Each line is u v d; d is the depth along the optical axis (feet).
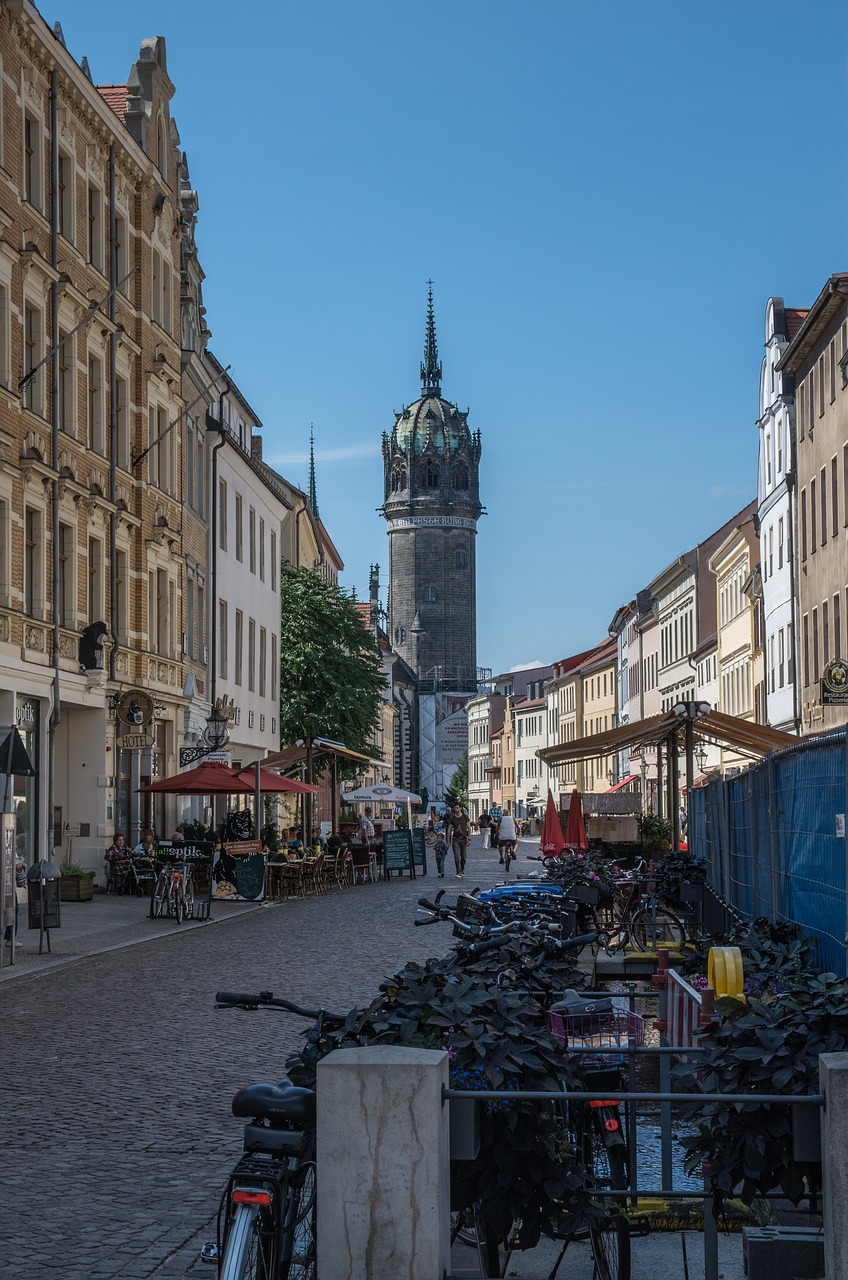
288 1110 18.34
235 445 170.91
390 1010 20.08
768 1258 22.08
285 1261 17.98
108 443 122.62
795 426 177.88
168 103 143.02
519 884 69.72
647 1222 25.43
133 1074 40.47
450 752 640.17
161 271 138.62
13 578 100.01
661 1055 25.46
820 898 35.06
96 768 119.55
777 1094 19.13
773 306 190.90
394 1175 17.78
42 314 106.63
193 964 68.80
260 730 193.77
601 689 405.39
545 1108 19.62
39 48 105.09
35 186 106.83
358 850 160.56
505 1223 19.54
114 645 122.01
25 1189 28.40
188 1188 28.48
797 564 175.63
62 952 74.02
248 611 186.09
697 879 71.41
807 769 37.09
